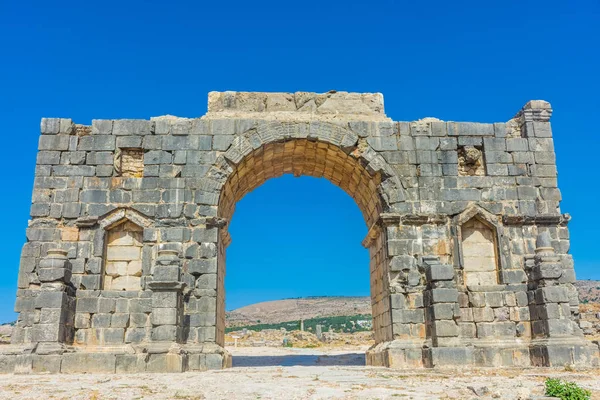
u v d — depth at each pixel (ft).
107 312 75.36
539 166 85.97
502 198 83.97
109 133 83.10
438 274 75.25
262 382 53.42
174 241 78.64
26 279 76.48
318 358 105.29
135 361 67.72
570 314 74.43
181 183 81.20
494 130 87.04
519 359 74.64
